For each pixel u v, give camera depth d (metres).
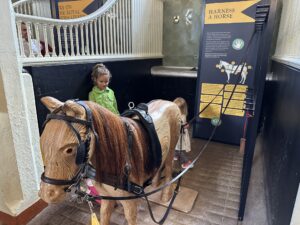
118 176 0.81
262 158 2.29
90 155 0.70
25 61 1.44
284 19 2.08
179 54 3.46
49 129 0.64
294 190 0.94
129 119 0.98
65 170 0.64
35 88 1.48
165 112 1.25
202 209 1.54
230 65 2.46
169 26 3.41
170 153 1.40
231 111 2.56
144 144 0.94
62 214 1.48
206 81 2.62
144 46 3.07
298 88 1.07
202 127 2.76
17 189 1.35
